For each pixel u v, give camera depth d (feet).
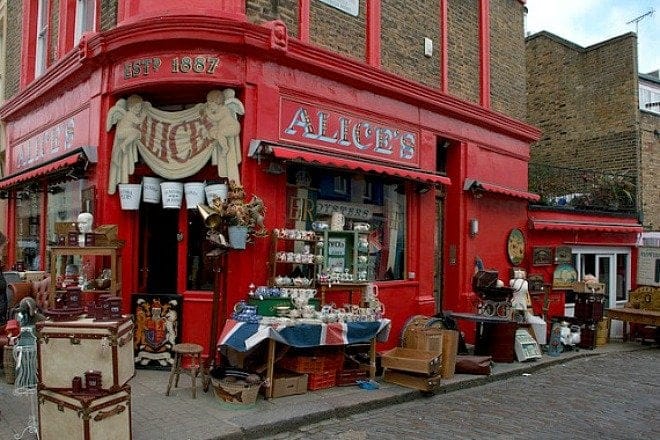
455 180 34.60
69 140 28.32
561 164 53.16
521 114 40.04
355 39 28.45
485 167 36.29
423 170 31.32
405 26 31.17
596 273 42.65
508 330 29.55
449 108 32.89
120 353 14.89
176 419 17.99
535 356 30.48
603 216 43.19
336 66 26.43
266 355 21.79
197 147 23.72
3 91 40.86
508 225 37.55
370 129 28.60
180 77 22.98
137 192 24.16
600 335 37.06
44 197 31.78
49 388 14.75
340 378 22.91
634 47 48.08
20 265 32.19
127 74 23.90
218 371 20.63
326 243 25.04
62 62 27.58
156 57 23.24
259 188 23.66
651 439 18.93
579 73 51.98
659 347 37.55
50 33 33.53
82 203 26.58
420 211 31.68
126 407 15.15
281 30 23.77
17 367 19.92
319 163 24.39
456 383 24.70
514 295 31.63
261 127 23.71
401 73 30.73
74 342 14.58
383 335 24.17
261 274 23.59
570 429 19.63
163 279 26.07
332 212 27.32
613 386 26.22
